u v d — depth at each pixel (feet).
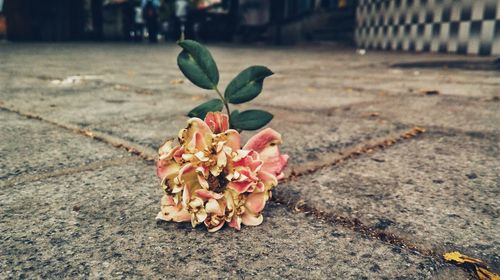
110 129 1.66
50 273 0.67
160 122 1.81
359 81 3.48
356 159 1.29
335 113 2.06
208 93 2.74
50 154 1.32
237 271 0.68
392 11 7.22
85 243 0.76
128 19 16.15
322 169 1.19
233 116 0.85
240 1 13.39
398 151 1.39
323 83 3.35
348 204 0.94
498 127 1.73
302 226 0.83
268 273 0.67
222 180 0.78
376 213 0.90
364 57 6.29
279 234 0.80
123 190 1.01
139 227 0.82
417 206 0.94
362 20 8.45
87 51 8.39
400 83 3.29
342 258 0.72
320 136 1.57
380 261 0.71
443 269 0.69
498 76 3.63
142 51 8.64
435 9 6.20
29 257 0.71
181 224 0.83
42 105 2.24
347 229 0.82
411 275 0.67
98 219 0.86
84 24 15.21
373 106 2.26
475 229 0.83
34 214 0.88
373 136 1.58
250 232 0.80
